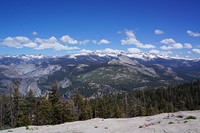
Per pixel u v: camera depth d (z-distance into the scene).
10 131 34.12
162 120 33.31
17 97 71.44
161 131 22.36
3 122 72.38
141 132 23.17
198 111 37.06
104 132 27.83
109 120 44.66
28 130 35.28
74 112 86.00
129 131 24.95
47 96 74.31
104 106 108.25
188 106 146.00
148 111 114.19
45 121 68.94
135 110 103.75
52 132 32.09
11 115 68.06
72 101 93.44
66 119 70.56
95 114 105.31
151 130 23.30
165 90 188.38
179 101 147.50
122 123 37.69
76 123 43.91
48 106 66.50
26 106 70.88
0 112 72.81
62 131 32.56
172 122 28.41
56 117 67.69
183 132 21.05
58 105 66.75
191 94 167.38
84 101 103.69
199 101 147.50
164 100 156.12
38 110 69.62
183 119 30.27
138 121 38.28
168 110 132.25
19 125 66.00
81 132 29.48
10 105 69.38
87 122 44.00
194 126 22.89
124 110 112.06
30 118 71.25
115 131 27.33
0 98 77.38
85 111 91.31
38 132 32.81
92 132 28.72
